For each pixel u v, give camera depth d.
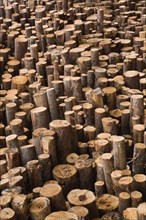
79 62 6.10
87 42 7.03
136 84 5.80
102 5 8.70
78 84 5.59
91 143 4.71
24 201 3.75
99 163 4.25
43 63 6.22
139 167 4.36
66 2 8.43
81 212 3.70
